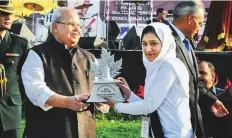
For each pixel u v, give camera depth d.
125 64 8.47
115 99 3.84
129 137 7.17
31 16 11.90
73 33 4.02
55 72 3.97
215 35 10.16
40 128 3.99
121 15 12.25
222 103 5.17
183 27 4.19
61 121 3.98
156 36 3.57
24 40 5.48
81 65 4.11
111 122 7.95
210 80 5.41
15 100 5.39
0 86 5.29
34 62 3.94
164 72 3.57
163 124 3.64
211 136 5.06
